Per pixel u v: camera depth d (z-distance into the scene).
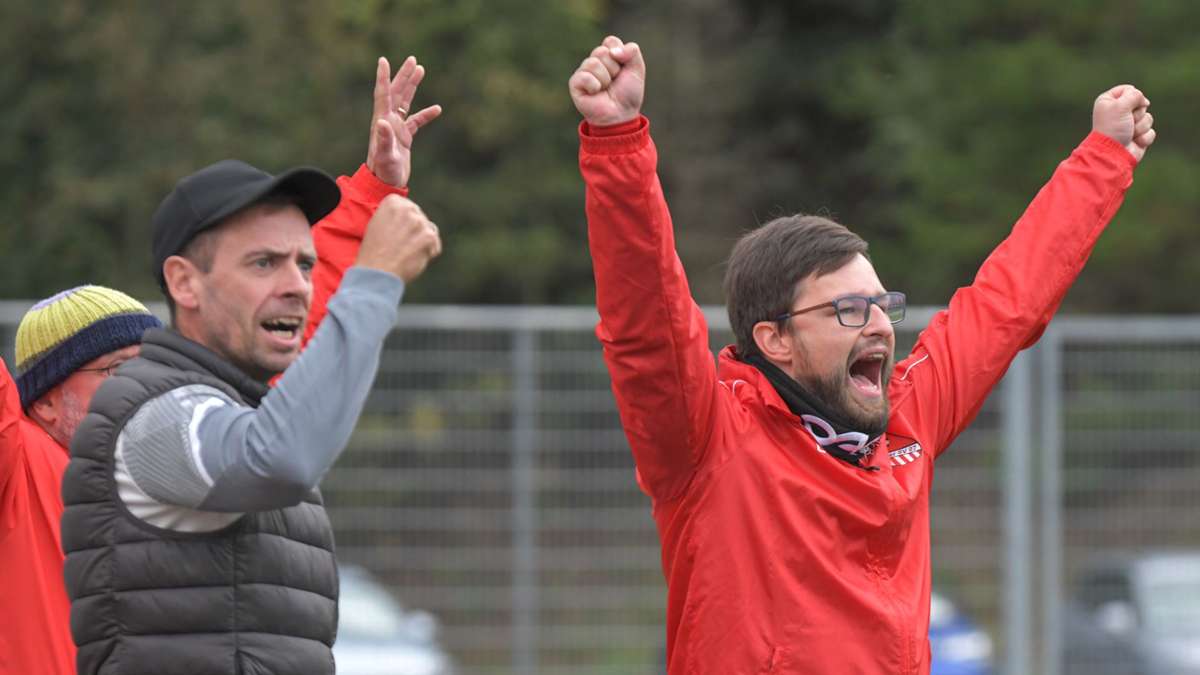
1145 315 69.06
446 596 31.12
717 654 13.30
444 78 74.19
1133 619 31.14
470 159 77.19
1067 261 15.51
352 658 32.94
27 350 15.67
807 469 13.55
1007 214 68.81
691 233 81.31
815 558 13.28
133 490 11.26
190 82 68.69
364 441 31.17
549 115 75.81
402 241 11.28
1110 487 31.66
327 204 11.88
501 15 75.12
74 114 71.44
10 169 72.31
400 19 73.75
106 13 70.62
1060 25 70.25
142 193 67.44
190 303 11.64
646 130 12.58
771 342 13.88
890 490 13.63
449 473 31.20
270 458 10.68
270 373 11.90
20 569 14.77
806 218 14.26
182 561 11.25
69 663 14.91
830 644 13.21
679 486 13.51
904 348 31.16
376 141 14.86
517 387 31.27
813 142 89.62
